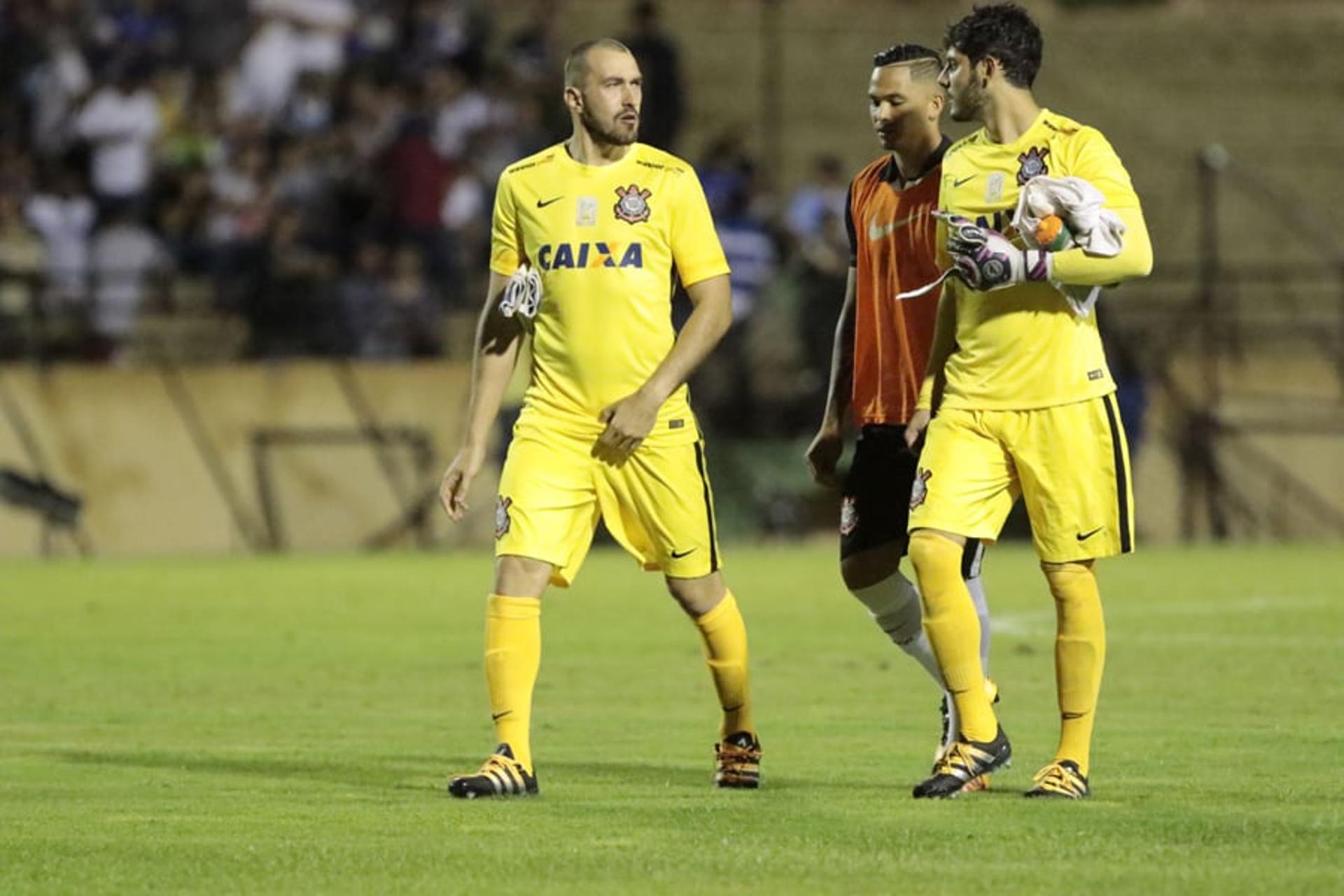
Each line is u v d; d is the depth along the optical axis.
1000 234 23.48
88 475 67.00
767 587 54.34
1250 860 20.14
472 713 32.69
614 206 24.75
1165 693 34.31
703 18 95.56
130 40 81.12
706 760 27.64
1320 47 101.19
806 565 61.66
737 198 74.88
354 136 77.44
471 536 69.31
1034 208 23.09
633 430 24.44
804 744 29.06
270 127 79.25
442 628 45.41
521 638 24.64
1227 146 95.19
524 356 67.50
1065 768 24.12
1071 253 23.02
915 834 21.62
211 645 42.34
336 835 21.83
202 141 78.00
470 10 86.50
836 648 41.38
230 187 76.69
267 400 68.75
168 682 36.62
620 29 93.88
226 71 82.12
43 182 74.50
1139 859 20.22
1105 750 28.03
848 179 90.62
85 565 62.69
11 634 44.31
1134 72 98.94
